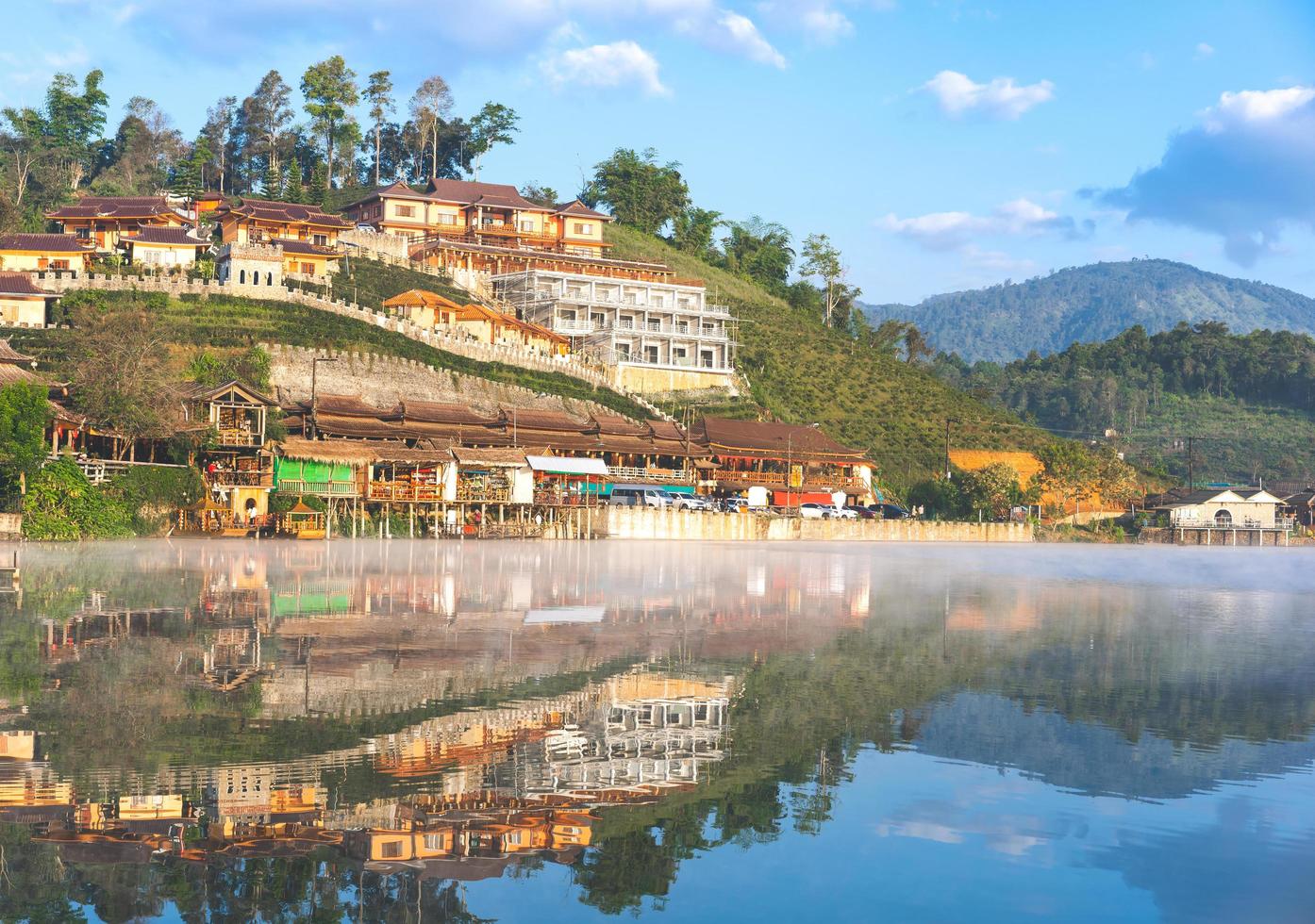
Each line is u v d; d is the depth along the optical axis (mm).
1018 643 44438
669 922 17156
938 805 22719
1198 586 78062
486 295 183000
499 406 128750
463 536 109688
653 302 191000
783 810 22359
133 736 25672
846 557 102812
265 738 25891
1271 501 186500
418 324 145625
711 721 29109
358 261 170625
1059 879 19047
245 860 19141
